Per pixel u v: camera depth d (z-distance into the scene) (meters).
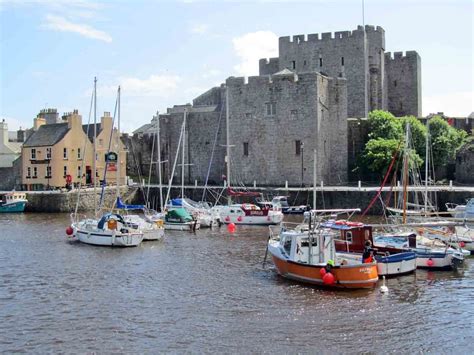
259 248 38.47
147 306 24.55
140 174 86.81
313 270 27.53
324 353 19.31
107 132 77.69
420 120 80.94
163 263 33.38
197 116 78.81
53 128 75.94
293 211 58.34
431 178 70.00
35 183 74.12
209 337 20.77
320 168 69.00
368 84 87.06
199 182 78.69
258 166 71.50
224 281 28.78
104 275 30.31
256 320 22.56
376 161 66.44
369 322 22.31
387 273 29.47
